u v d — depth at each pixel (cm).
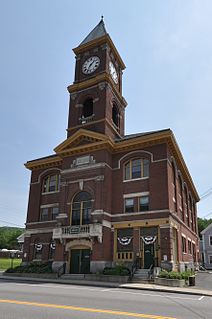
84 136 3247
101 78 3541
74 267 2877
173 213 2836
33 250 3503
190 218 4291
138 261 2675
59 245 2986
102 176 2992
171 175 3023
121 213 2945
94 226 2800
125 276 2369
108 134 3362
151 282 2286
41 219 3609
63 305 1095
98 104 3475
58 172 3672
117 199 3020
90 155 3161
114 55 3988
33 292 1502
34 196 3747
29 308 1008
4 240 10406
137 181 2978
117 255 2841
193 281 2262
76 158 3250
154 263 2612
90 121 3462
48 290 1631
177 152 3188
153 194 2822
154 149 2964
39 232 3528
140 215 2827
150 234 2758
